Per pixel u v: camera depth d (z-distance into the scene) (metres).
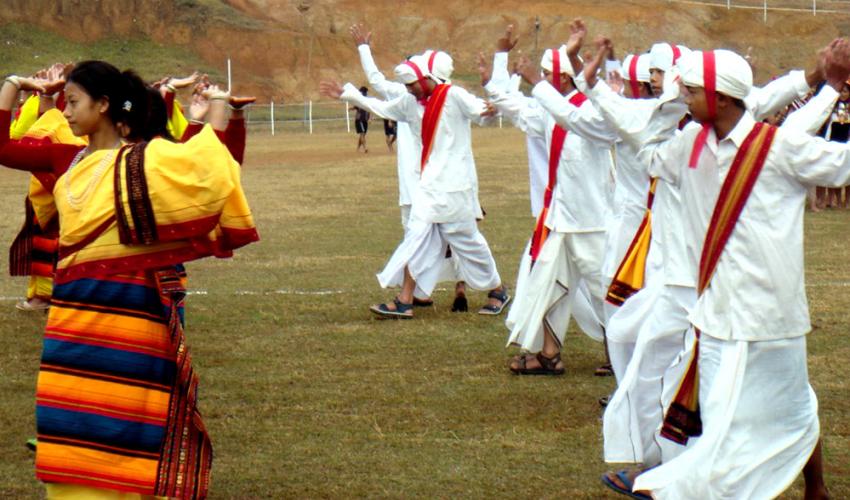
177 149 6.00
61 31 74.38
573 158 10.00
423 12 83.38
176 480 6.16
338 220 22.03
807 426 6.46
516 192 27.09
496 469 7.89
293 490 7.50
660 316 7.34
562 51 10.10
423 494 7.43
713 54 6.30
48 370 6.03
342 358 10.99
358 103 13.40
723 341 6.36
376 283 15.06
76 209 6.05
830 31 82.69
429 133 12.66
